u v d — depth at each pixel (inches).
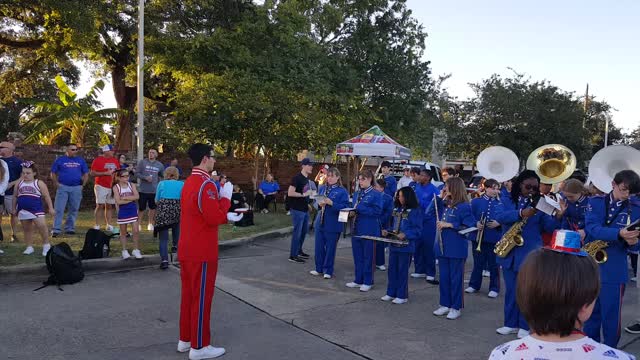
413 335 223.8
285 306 263.0
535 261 67.1
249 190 760.3
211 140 688.4
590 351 63.5
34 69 975.6
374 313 255.3
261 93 617.3
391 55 834.8
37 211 326.3
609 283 186.2
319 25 810.2
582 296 63.7
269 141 666.2
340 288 303.3
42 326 221.1
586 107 1529.3
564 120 1092.5
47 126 740.7
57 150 610.2
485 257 312.5
